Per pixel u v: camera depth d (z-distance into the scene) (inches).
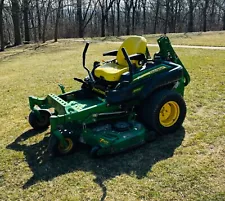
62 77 399.5
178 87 211.8
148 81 186.4
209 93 278.1
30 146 194.5
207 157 168.2
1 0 908.6
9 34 1557.6
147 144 186.4
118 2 1592.0
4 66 564.1
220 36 832.3
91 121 179.5
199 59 456.8
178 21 1831.9
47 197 142.5
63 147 175.2
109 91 180.2
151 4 1846.7
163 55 211.6
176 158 168.7
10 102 293.3
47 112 215.3
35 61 596.1
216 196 136.1
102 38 1034.1
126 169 161.2
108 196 140.2
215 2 1784.0
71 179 154.9
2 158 180.1
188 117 225.5
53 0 1421.0
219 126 207.2
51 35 1528.1
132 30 1652.3
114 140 169.3
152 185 146.3
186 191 140.6
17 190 149.5
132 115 189.2
